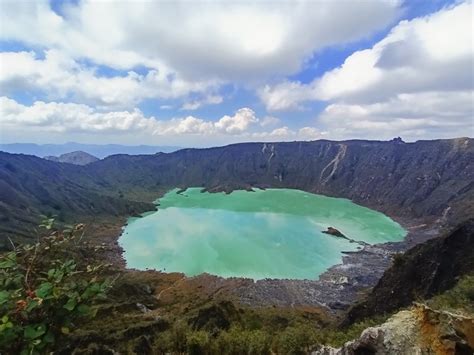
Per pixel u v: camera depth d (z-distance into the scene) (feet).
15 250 13.91
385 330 33.55
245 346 82.12
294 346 75.41
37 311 13.08
